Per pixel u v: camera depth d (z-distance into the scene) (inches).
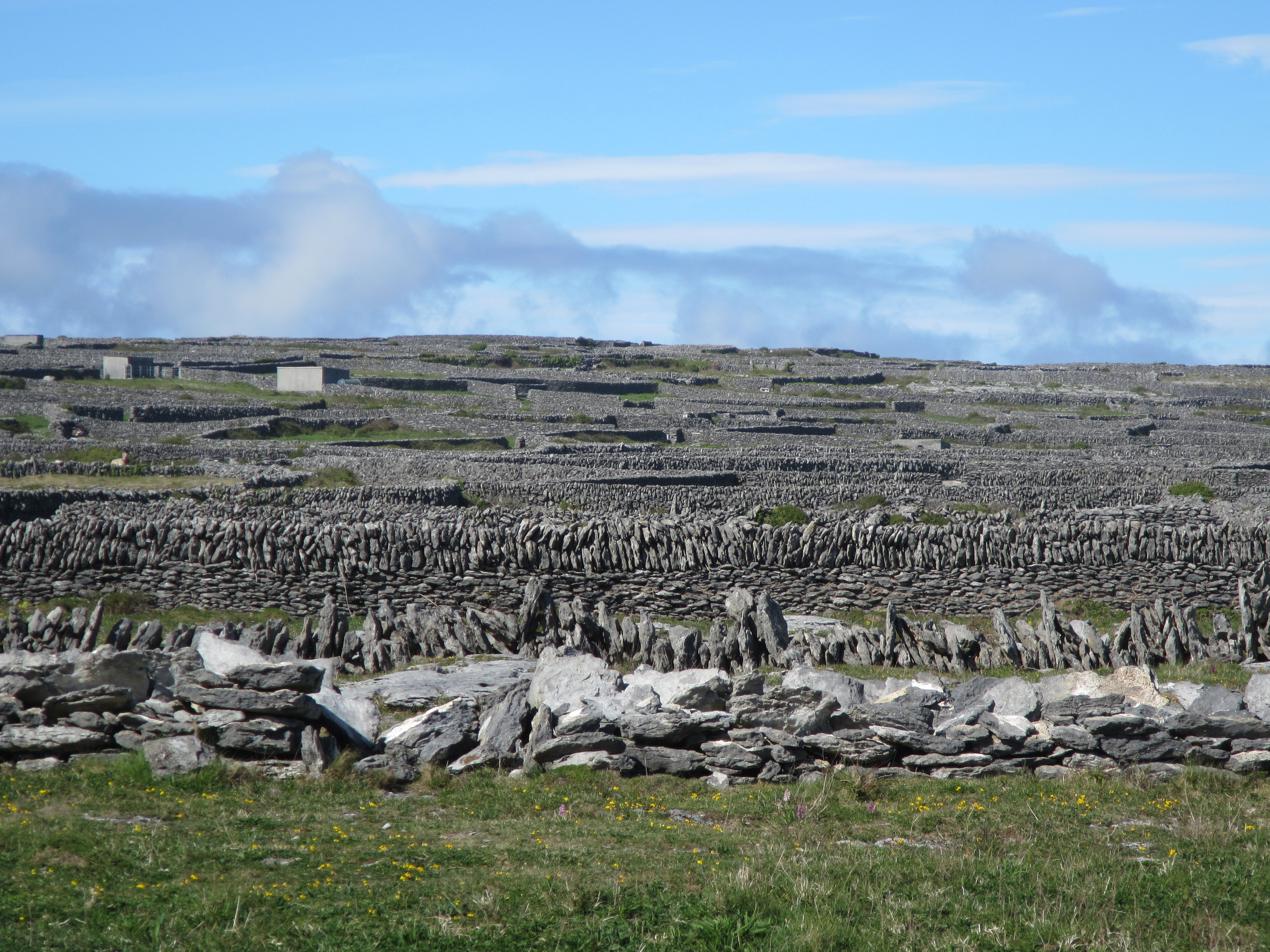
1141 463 2709.2
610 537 1011.3
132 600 1010.1
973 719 476.1
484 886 326.3
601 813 405.7
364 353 6712.6
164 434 3061.0
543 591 754.8
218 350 6530.5
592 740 460.4
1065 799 435.2
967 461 2706.7
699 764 457.1
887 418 4323.3
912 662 737.6
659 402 4532.5
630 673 660.1
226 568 1015.6
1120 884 338.0
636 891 326.0
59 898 301.0
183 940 283.7
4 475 1957.4
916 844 383.9
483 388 4820.4
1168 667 691.4
